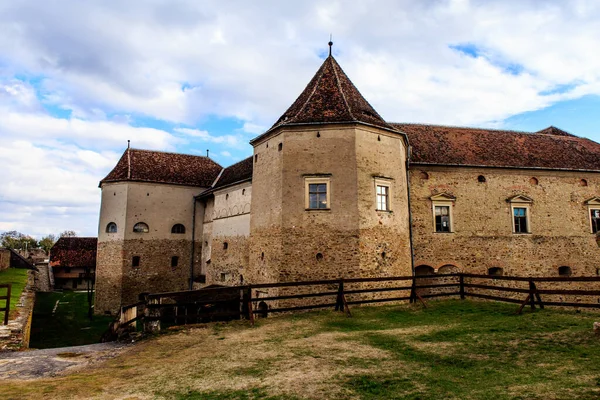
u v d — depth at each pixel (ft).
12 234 314.76
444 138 86.84
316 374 25.99
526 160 84.12
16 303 62.59
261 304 63.57
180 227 110.01
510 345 30.91
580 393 20.34
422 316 45.29
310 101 67.21
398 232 65.82
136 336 38.09
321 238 59.93
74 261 157.28
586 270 82.28
